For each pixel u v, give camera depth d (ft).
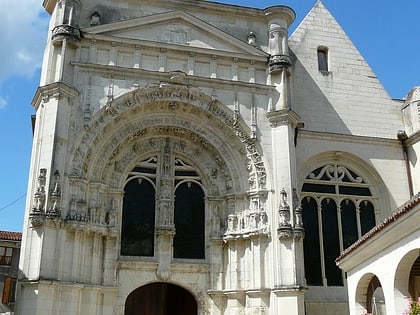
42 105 86.63
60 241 78.48
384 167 108.88
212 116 93.81
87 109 86.84
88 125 85.92
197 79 93.86
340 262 71.51
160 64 93.40
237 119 93.45
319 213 102.94
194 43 97.09
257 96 96.27
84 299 80.23
